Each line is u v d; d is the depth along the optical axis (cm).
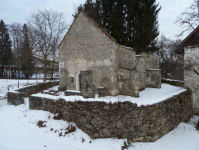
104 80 1021
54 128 669
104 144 589
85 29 1109
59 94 1027
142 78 1266
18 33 2573
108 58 998
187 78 1151
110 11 1591
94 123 627
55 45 1845
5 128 657
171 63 2619
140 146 619
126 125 641
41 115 786
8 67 3148
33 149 493
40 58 1914
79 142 589
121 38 1523
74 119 697
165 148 625
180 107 942
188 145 668
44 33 1783
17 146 500
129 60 971
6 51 3055
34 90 1326
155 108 680
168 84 1597
